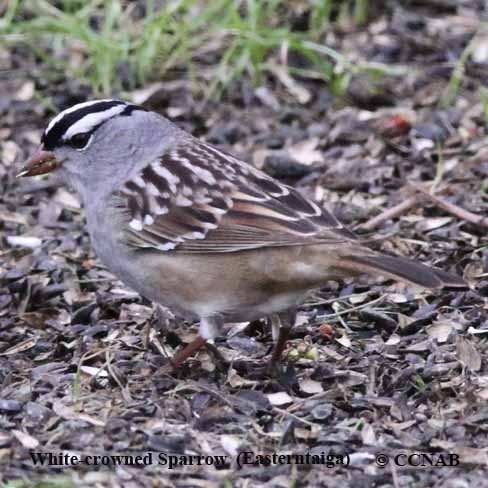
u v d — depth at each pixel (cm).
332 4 1711
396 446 933
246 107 1539
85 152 1045
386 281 1181
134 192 1013
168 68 1596
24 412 977
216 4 1593
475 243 1244
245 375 1030
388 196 1356
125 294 1181
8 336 1121
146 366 1045
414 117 1492
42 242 1287
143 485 879
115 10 1576
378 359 1056
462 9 1719
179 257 992
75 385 1000
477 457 912
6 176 1410
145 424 959
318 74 1584
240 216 975
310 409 977
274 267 961
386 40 1652
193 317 1030
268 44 1570
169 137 1056
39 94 1569
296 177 1401
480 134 1454
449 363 1039
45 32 1623
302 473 898
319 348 1082
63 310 1173
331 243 947
